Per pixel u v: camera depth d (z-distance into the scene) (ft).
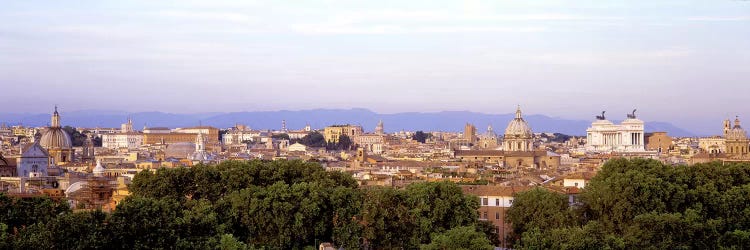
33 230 651.25
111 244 638.53
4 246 612.70
